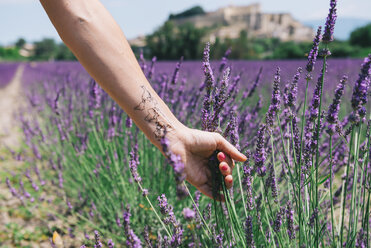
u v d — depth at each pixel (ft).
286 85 3.93
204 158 3.48
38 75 38.60
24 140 11.59
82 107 9.85
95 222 6.95
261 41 171.83
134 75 3.08
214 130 3.79
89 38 2.94
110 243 2.89
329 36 3.20
